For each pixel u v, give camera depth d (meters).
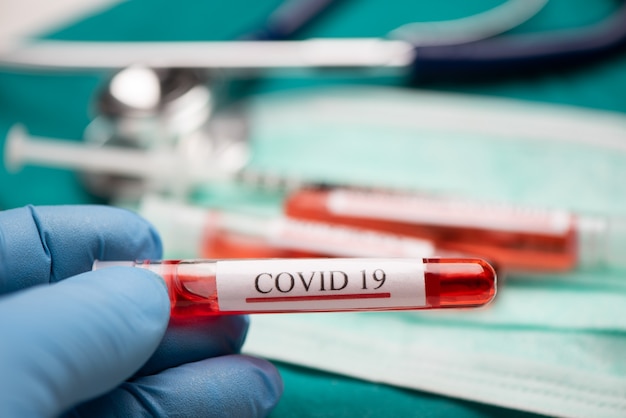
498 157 0.96
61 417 0.57
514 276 0.80
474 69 1.06
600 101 1.03
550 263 0.79
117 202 0.92
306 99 1.07
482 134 1.00
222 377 0.61
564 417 0.64
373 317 0.75
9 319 0.49
